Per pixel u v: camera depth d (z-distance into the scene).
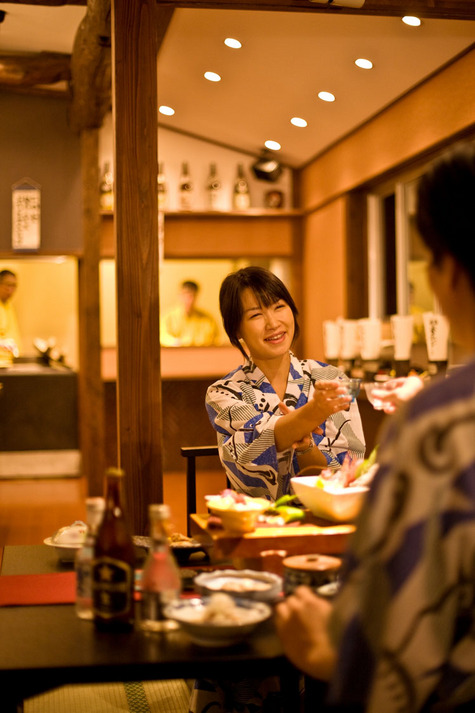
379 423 5.91
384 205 6.54
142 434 2.84
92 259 7.08
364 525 0.90
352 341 6.12
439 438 0.85
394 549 0.85
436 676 0.87
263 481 2.00
